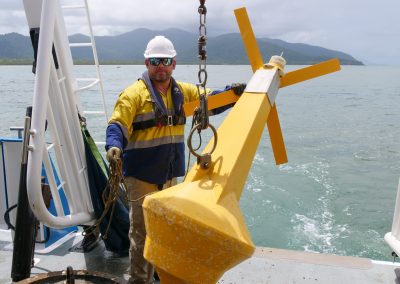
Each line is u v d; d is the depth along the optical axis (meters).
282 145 3.18
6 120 19.94
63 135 3.51
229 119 2.16
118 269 3.82
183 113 3.13
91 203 3.83
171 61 3.04
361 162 12.98
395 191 10.17
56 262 3.93
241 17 2.99
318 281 3.59
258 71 2.76
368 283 3.57
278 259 3.93
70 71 3.65
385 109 27.03
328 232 7.70
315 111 25.70
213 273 1.52
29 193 3.01
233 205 1.65
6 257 4.02
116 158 2.71
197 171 1.77
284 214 8.50
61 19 3.61
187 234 1.47
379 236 7.53
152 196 1.56
